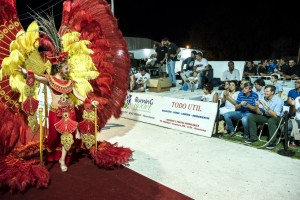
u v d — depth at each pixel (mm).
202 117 6680
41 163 4332
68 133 4406
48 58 4391
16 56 4219
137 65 15383
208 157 5297
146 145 5969
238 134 6734
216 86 11547
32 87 4156
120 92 5539
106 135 6668
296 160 5148
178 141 6234
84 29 5074
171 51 11688
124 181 4289
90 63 4996
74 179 4309
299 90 6266
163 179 4426
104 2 5293
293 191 4078
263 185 4246
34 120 4375
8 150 4688
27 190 3949
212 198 3893
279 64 11258
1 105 4465
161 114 7500
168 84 11008
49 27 4758
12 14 4398
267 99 6109
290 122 5773
